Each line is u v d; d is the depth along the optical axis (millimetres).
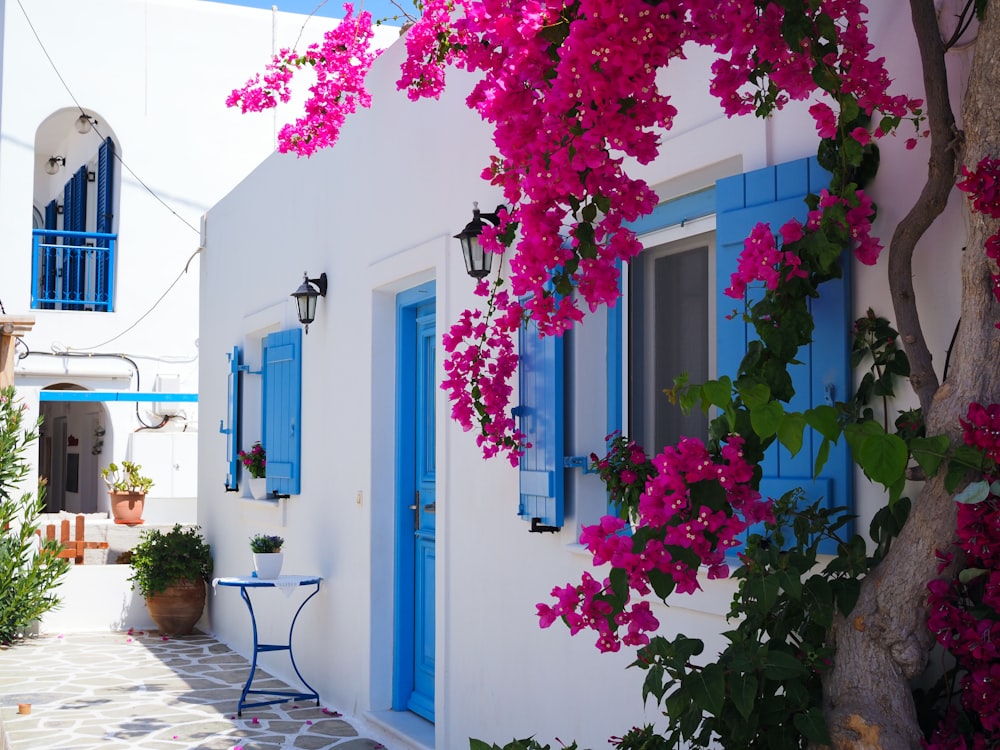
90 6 15070
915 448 2533
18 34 14805
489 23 2615
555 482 4539
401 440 6781
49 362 14742
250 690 7844
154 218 15281
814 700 2832
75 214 16906
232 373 9750
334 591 7348
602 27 2396
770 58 2709
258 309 9328
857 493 3156
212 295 10898
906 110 2891
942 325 2959
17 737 6492
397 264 6406
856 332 3135
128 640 10273
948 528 2580
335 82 6527
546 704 4734
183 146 15422
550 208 2766
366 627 6773
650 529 2711
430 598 6500
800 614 2932
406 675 6711
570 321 2916
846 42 2861
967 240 2660
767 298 3098
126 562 12008
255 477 9117
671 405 4305
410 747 5988
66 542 11805
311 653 7730
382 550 6777
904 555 2660
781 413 2557
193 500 14617
